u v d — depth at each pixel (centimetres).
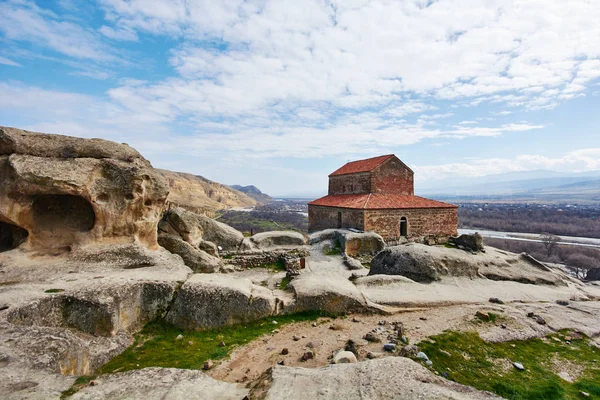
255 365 802
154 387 561
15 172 1194
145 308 1059
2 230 1401
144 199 1518
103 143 1482
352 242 2558
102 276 1123
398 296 1241
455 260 1565
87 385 561
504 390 720
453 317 1088
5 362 600
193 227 1862
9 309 818
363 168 3628
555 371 827
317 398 536
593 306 1297
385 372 620
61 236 1367
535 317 1129
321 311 1120
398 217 3002
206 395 556
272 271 1984
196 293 1054
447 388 582
